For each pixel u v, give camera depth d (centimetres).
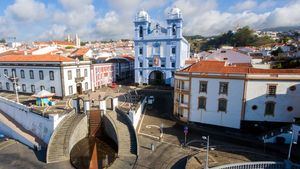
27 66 5944
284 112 3862
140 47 7519
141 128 4153
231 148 3381
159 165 3045
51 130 3909
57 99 5609
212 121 4194
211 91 4088
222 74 3947
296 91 3756
